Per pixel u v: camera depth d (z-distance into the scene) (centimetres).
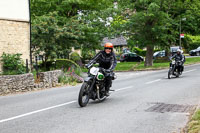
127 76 1945
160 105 754
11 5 1669
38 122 580
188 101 812
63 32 2056
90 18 2639
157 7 2409
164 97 893
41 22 2031
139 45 2738
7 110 733
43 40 1981
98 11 2767
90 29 2630
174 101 816
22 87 1214
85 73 2222
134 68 2678
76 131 508
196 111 610
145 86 1223
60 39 2073
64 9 2722
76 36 2058
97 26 2702
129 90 1093
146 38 2691
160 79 1542
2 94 1123
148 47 2900
